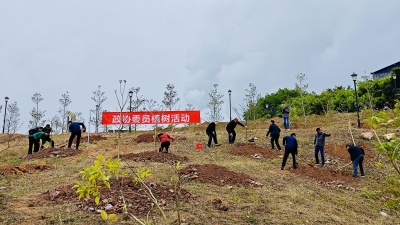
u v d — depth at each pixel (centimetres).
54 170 1017
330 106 3231
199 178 872
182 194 705
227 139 1728
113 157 1229
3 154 1445
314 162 1281
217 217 595
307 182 994
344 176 1102
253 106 1786
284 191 851
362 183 1028
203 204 665
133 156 1198
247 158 1315
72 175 925
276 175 1047
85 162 1187
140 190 676
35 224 504
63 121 2811
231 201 704
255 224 579
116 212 566
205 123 2772
